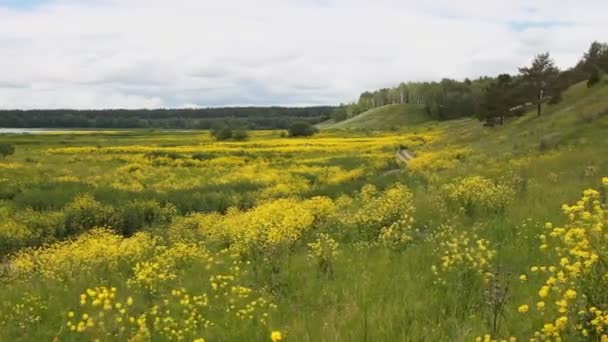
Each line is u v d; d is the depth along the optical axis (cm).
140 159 5228
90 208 2497
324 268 809
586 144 2712
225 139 8462
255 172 4344
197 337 546
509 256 704
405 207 1163
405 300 573
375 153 5797
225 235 1419
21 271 1252
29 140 8238
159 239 1546
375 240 1016
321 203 1570
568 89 6172
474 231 888
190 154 5700
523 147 3425
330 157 5400
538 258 676
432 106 14350
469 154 3856
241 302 661
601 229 434
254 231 1058
